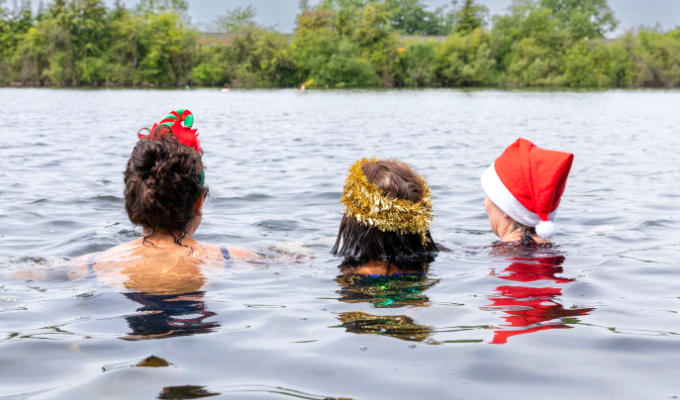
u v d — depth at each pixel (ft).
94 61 219.20
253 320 7.55
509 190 11.16
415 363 6.27
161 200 9.38
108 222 14.74
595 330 7.23
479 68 227.40
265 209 17.04
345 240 10.12
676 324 7.47
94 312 7.83
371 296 8.57
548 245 11.42
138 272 9.35
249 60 222.48
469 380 5.90
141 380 5.87
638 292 8.86
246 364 6.25
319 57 222.69
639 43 230.27
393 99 119.65
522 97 129.70
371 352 6.56
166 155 9.37
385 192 9.55
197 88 203.51
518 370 6.12
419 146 37.35
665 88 208.85
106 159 28.96
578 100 114.11
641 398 5.52
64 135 41.27
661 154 32.42
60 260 10.22
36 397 5.54
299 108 85.66
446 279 9.44
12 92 148.36
